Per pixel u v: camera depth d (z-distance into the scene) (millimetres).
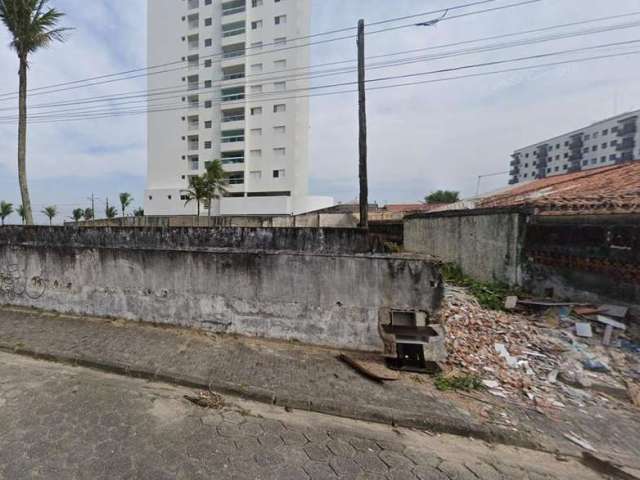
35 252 4824
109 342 3857
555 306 4145
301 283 3775
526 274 4805
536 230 4688
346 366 3357
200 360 3449
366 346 3613
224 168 29703
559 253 4398
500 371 3186
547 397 2814
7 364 3463
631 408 2686
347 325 3662
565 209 4312
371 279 3566
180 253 4168
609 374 3107
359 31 7887
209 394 2947
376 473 2039
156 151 32281
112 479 1937
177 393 2959
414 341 3291
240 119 29484
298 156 29531
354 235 3611
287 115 28406
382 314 3547
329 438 2385
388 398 2814
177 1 30891
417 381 3086
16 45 9289
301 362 3432
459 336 3736
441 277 3422
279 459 2143
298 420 2605
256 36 28609
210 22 29781
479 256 5797
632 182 4738
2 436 2311
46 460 2084
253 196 29797
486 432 2412
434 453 2248
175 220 18141
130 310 4445
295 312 3820
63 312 4758
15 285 4992
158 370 3236
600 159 45969
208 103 30297
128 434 2359
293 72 27953
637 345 3420
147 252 4301
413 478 2002
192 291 4164
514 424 2486
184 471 2012
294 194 28906
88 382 3117
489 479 2008
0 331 4156
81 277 4637
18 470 1994
